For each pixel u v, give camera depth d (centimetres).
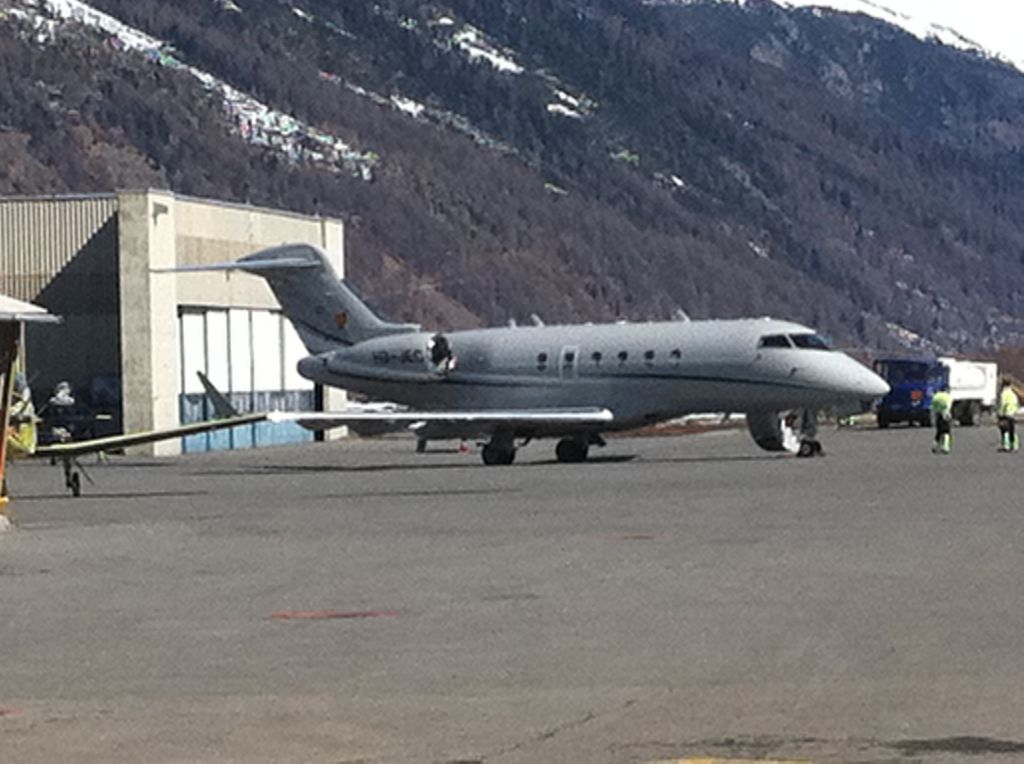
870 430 9044
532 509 3219
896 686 1294
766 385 5444
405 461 5841
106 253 6888
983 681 1310
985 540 2475
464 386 5894
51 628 1683
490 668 1405
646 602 1803
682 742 1110
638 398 5606
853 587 1914
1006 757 1053
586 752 1086
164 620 1728
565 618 1692
